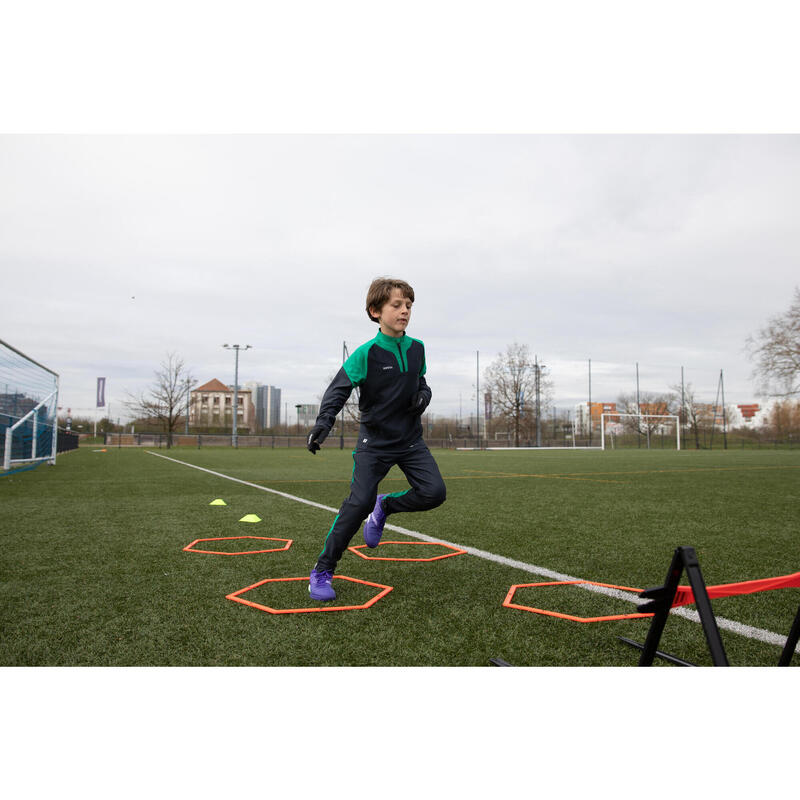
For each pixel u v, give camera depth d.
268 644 2.22
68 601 2.75
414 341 3.01
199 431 50.69
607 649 2.19
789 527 5.07
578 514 5.85
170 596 2.84
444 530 4.87
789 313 34.28
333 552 2.79
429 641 2.26
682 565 1.57
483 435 52.12
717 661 1.36
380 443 2.92
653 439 54.97
